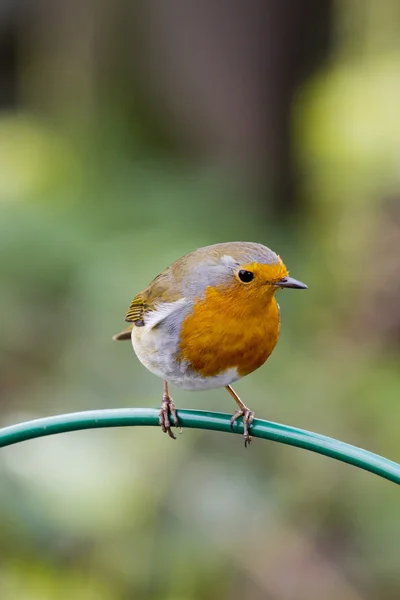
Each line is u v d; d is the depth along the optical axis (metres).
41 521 8.70
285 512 9.94
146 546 9.08
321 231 15.84
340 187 16.56
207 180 15.89
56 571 8.94
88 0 19.08
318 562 9.82
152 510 9.20
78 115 19.23
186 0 17.62
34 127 19.80
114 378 10.62
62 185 16.45
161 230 13.92
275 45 17.50
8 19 21.41
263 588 9.58
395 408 11.20
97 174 16.69
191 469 9.46
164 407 5.91
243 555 9.62
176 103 17.86
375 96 17.75
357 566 9.93
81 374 10.78
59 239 12.86
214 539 9.27
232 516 9.35
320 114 17.69
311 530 10.12
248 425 5.73
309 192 17.25
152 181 16.00
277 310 6.14
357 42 18.55
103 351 10.98
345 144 17.16
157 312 6.22
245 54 17.53
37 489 8.77
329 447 5.41
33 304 12.02
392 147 16.73
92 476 8.92
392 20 18.58
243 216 15.27
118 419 5.71
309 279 14.35
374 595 9.70
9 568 8.84
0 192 16.38
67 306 11.92
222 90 17.61
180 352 6.09
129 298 11.55
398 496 10.16
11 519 8.67
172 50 17.84
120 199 15.11
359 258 14.45
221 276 5.91
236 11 17.48
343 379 11.90
